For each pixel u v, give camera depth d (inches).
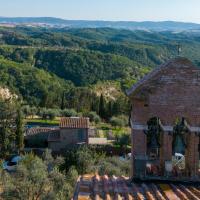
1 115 2935.5
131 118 558.9
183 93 528.1
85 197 450.9
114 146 2822.3
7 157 2711.6
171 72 526.9
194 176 530.6
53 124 3772.1
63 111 4094.5
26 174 1515.7
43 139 3117.6
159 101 530.3
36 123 3786.9
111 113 4365.2
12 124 2945.4
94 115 4082.2
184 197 453.7
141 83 533.6
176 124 554.3
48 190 1369.3
